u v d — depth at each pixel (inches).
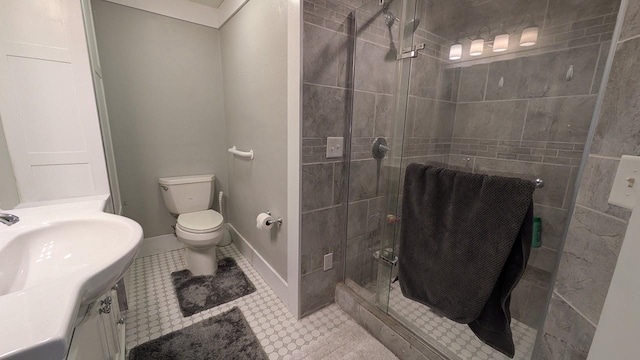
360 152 60.3
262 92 64.7
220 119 93.1
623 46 22.8
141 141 80.5
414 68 57.9
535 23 54.0
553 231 50.3
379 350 52.8
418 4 55.0
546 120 53.3
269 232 69.7
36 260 30.9
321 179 56.6
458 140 68.6
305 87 49.8
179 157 87.7
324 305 65.0
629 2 22.2
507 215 38.5
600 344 19.5
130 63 75.2
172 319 59.3
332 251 63.3
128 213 82.0
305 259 58.6
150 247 87.2
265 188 69.1
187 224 72.7
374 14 54.7
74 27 45.4
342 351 52.4
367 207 64.2
